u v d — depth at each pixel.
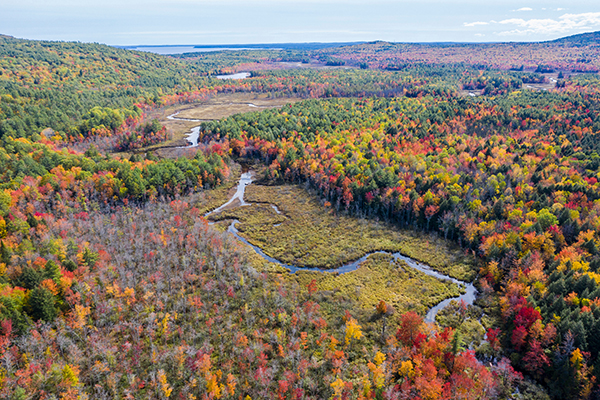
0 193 130.38
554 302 87.44
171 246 125.62
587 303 86.62
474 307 101.69
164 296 100.12
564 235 116.88
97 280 101.50
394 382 77.06
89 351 82.50
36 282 90.12
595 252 106.75
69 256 106.38
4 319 77.81
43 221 124.12
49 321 85.75
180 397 74.25
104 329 88.94
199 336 89.31
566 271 100.31
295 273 118.81
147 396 73.94
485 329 94.50
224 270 115.75
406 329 86.81
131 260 115.31
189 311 97.62
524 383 78.44
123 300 97.75
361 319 97.19
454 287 110.38
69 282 93.38
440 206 137.62
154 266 111.75
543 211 122.25
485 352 86.50
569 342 77.19
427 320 98.25
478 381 74.19
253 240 139.00
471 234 124.94
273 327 94.12
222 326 93.25
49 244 107.12
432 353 80.25
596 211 124.38
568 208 124.06
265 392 75.00
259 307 100.44
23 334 79.31
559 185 143.88
